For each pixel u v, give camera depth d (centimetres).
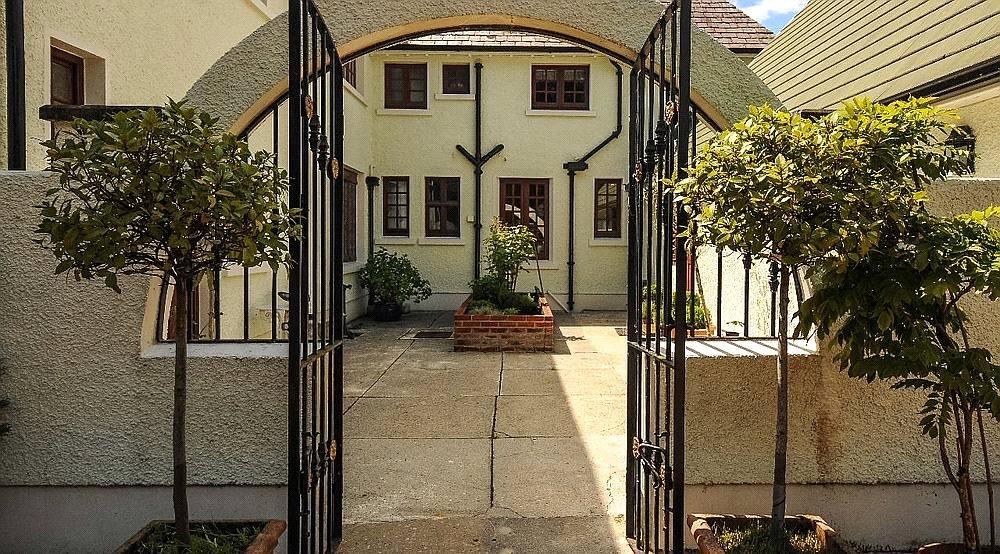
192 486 307
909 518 325
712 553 262
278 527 278
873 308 248
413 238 1405
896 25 688
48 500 309
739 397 318
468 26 339
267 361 303
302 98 274
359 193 1336
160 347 313
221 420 304
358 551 343
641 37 329
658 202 296
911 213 256
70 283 302
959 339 318
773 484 295
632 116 350
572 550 345
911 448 321
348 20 321
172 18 620
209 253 243
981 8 540
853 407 319
